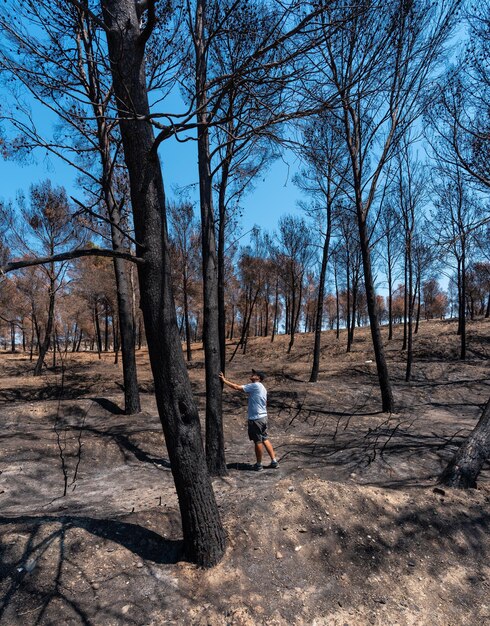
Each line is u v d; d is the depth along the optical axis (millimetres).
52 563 3520
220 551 3811
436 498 5062
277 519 4344
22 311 21781
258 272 26594
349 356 24672
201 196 6695
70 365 25281
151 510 4492
